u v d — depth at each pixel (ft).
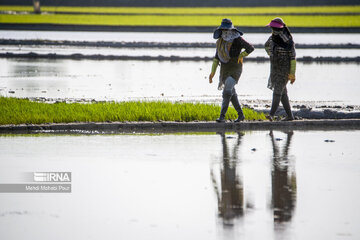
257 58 343.05
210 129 128.47
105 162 94.73
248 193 77.77
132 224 65.98
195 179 84.58
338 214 69.36
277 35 129.18
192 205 72.54
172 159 97.30
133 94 197.57
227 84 128.67
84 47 424.05
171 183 82.48
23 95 190.08
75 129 126.41
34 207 72.13
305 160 97.40
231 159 97.66
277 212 70.03
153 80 244.83
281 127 132.26
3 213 69.87
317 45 423.64
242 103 171.73
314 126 133.80
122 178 84.99
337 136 120.88
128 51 392.88
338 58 338.54
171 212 70.03
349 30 581.94
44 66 299.99
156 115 135.64
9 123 127.13
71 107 143.84
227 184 82.07
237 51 127.03
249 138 117.60
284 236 62.13
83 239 61.52
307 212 70.03
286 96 134.31
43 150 103.71
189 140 114.83
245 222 66.49
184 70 287.48
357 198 75.77
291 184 82.33
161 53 376.89
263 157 99.30
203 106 145.79
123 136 119.03
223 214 69.21
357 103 176.04
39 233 63.26
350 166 93.15
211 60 344.49
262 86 226.99
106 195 76.79
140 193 77.66
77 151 103.24
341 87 221.25
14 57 350.23
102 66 303.27
